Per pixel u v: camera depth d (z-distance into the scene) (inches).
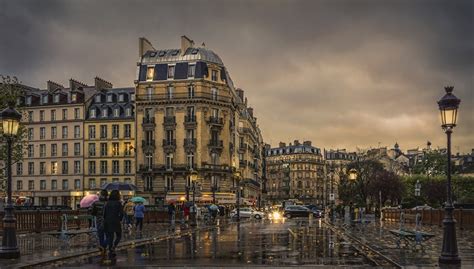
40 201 3570.4
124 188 1672.0
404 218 1770.4
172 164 3206.2
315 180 7755.9
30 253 701.9
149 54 3334.2
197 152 3169.3
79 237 1023.0
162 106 3240.7
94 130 3511.3
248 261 621.6
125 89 3631.9
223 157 3289.9
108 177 3447.3
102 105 3550.7
